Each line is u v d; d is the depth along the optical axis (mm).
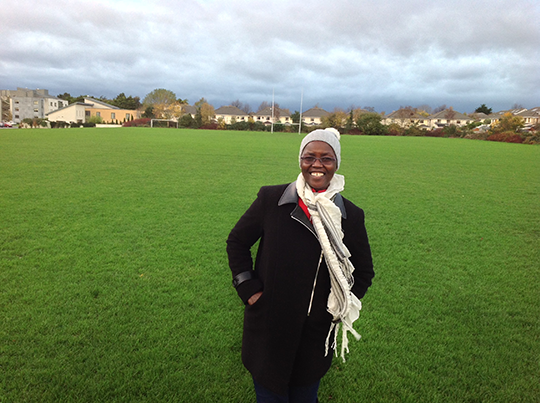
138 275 4391
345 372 2795
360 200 9289
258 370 1736
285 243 1671
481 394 2609
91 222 6473
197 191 9578
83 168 12453
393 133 54312
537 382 2742
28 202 7668
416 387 2660
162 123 63625
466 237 6504
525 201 9836
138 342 3041
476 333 3416
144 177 11266
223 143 25312
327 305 1705
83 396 2430
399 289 4324
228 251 1850
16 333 3086
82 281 4164
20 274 4285
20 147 18016
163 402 2414
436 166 16875
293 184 1799
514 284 4574
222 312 3596
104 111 81562
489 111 107125
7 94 110375
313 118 90688
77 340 3018
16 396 2398
